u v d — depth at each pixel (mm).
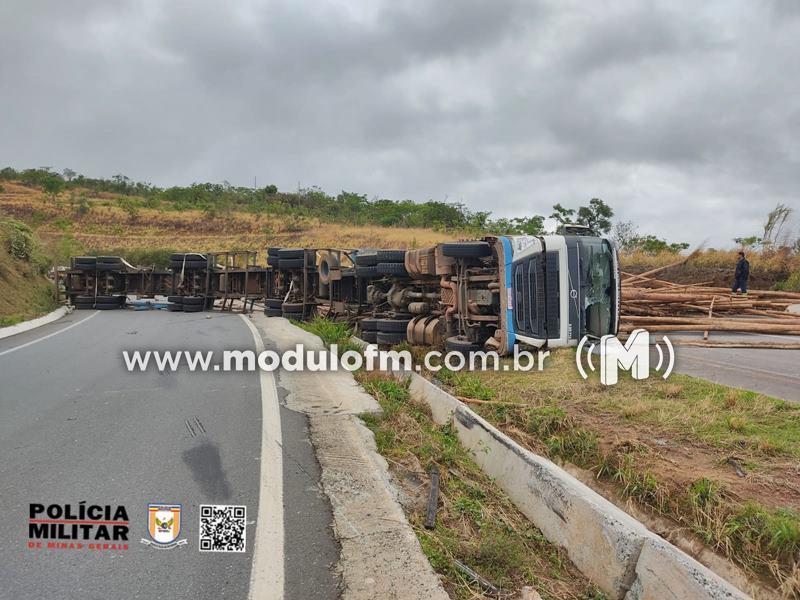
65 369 9727
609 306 9469
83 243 53656
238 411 6949
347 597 3260
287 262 19000
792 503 4176
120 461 5250
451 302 10883
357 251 16781
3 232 25250
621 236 32844
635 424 6066
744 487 4453
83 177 88625
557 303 8977
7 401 7414
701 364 9688
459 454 6008
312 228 57719
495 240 10094
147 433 6074
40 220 58906
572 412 6637
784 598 3436
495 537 4055
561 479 4527
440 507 4586
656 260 25375
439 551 3867
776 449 5137
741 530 3926
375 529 4047
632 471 4883
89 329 16672
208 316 21922
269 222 61375
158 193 85438
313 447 5699
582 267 9141
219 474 4977
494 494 5113
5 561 3602
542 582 3736
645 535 3592
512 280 9375
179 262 25516
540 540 4359
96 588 3320
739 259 17453
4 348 12391
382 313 13789
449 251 10359
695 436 5621
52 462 5215
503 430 6465
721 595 2893
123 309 26812
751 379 8359
